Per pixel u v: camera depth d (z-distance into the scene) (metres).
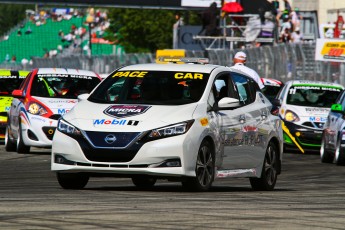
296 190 36.78
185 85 33.88
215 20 119.75
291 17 111.44
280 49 90.06
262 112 37.03
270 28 110.00
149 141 31.42
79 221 23.28
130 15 190.12
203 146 32.72
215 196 31.28
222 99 33.69
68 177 33.19
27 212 25.08
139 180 36.97
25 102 55.78
